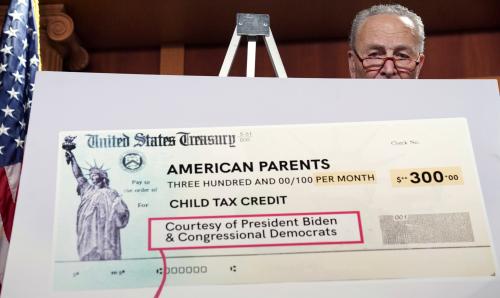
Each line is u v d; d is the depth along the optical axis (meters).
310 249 0.93
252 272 0.91
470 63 2.80
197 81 1.03
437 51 2.83
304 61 2.85
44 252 0.92
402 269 0.92
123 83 1.03
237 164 0.98
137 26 2.77
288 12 2.71
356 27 1.65
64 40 2.63
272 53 1.30
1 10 2.58
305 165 0.98
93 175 0.96
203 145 0.99
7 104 1.47
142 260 0.92
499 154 0.99
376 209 0.95
